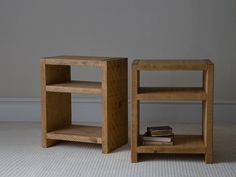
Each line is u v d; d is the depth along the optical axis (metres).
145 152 2.55
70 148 2.86
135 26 3.58
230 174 2.32
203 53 3.56
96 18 3.60
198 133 3.24
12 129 3.43
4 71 3.71
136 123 2.54
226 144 2.94
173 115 3.65
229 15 3.51
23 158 2.62
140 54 3.60
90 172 2.36
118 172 2.36
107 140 2.73
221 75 3.57
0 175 2.30
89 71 3.66
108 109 2.72
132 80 2.53
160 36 3.57
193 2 3.53
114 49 3.62
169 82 3.60
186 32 3.55
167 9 3.55
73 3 3.60
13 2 3.64
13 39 3.68
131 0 3.56
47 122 2.88
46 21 3.64
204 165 2.49
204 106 2.62
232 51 3.54
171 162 2.56
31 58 3.68
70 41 3.64
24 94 3.72
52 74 2.90
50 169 2.41
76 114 3.72
